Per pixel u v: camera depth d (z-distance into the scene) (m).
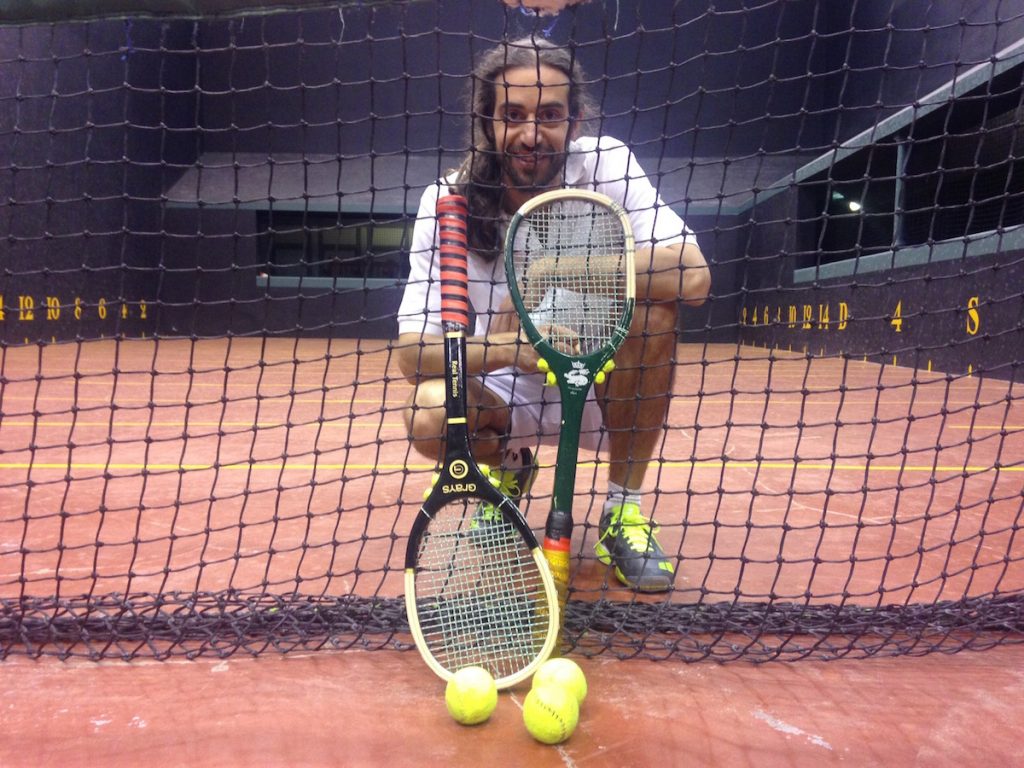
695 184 13.21
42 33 9.41
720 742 1.19
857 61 12.02
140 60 11.83
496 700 1.25
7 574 1.84
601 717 1.26
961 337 7.29
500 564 1.46
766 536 2.20
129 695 1.33
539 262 1.60
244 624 1.56
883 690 1.37
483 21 8.84
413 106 13.59
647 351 1.89
